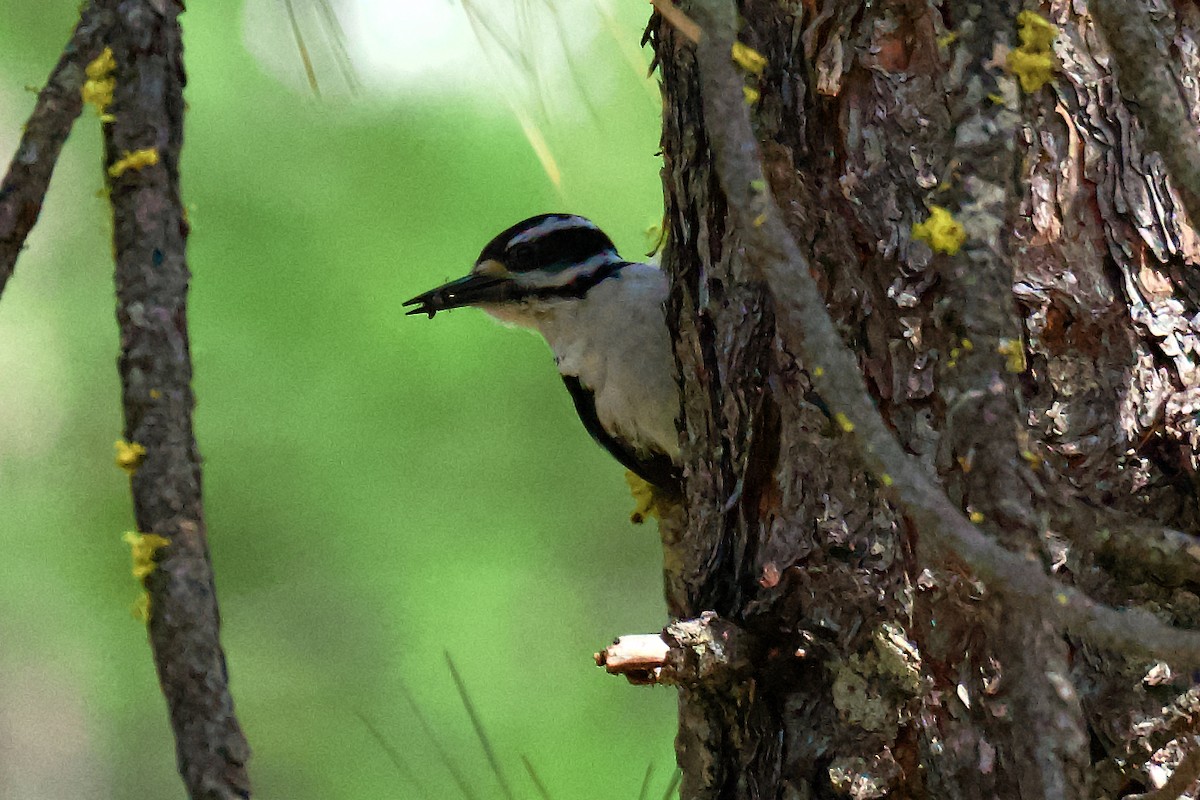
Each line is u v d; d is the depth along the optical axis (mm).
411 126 17562
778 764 6773
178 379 5113
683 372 8055
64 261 21562
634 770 19562
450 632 20203
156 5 5418
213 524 19625
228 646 20453
